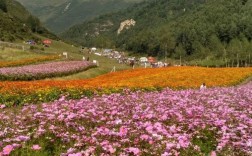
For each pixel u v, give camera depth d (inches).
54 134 449.1
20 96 896.3
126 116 549.6
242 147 402.3
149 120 527.5
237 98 842.2
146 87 1154.0
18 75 1802.4
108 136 427.2
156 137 410.9
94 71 2623.0
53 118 521.0
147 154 367.2
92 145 394.6
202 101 751.1
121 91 1052.5
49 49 5802.2
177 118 528.7
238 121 532.4
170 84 1334.9
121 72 2133.4
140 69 2298.2
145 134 433.4
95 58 5610.2
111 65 3818.9
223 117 552.1
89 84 1171.9
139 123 482.9
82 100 701.9
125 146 393.4
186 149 390.6
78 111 567.8
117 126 489.4
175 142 396.5
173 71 2032.5
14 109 717.9
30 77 1870.1
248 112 631.8
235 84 1742.1
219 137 453.7
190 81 1578.5
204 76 1796.3
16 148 384.8
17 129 466.3
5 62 2485.2
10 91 921.5
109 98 754.8
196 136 458.9
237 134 470.6
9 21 7691.9
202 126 486.3
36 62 2706.7
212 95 902.4
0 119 538.3
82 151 364.2
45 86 1041.5
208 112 593.9
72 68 2311.8
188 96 855.1
